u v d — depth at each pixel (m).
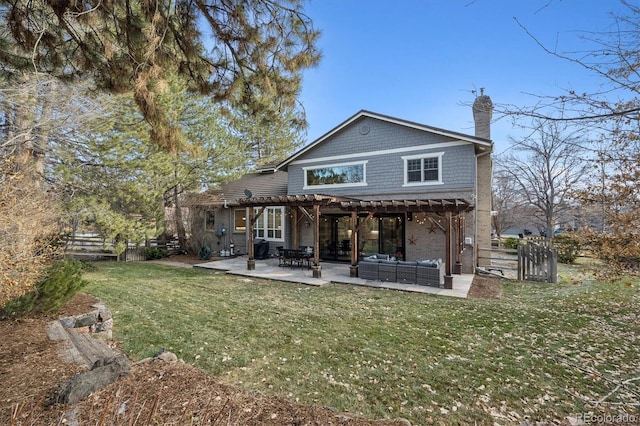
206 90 4.32
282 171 17.83
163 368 3.32
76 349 3.80
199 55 3.95
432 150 12.29
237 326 5.88
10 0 3.32
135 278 10.58
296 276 10.79
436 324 6.02
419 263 9.56
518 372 4.17
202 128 14.00
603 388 3.78
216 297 8.08
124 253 15.21
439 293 8.47
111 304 7.29
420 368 4.29
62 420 2.33
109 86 4.12
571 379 3.99
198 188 16.11
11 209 4.80
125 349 4.89
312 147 14.95
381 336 5.41
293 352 4.77
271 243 16.45
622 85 3.05
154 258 15.92
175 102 11.62
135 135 10.59
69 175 9.98
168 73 3.77
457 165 11.85
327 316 6.52
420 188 12.52
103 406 2.54
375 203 9.96
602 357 4.59
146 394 2.77
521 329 5.74
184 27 3.66
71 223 10.80
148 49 3.21
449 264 9.12
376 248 13.63
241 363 4.41
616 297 8.12
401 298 8.02
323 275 10.95
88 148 10.21
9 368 3.21
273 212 16.42
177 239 18.12
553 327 5.84
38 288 5.01
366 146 13.70
